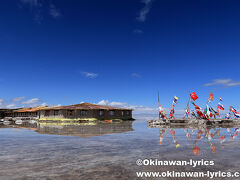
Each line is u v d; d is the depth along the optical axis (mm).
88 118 32062
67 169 3652
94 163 4113
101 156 4828
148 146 6457
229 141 7707
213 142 7434
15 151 5531
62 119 31469
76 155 4961
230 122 21344
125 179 3072
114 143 7219
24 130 14227
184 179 3076
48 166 3857
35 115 42969
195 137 9234
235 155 4902
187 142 7445
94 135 10297
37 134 10914
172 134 10828
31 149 5875
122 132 12195
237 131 12758
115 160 4387
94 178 3115
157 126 19172
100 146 6484
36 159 4477
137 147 6262
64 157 4715
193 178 3119
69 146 6488
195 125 20484
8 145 6711
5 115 51312
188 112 24297
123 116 37906
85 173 3393
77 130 13945
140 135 10227
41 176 3221
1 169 3635
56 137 9367
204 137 9250
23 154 5086
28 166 3857
